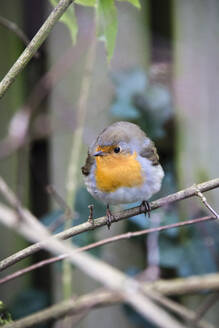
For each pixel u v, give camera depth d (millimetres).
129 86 9234
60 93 9273
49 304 9188
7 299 9227
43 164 9320
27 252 5312
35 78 9547
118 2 9289
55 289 9227
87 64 8711
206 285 8344
